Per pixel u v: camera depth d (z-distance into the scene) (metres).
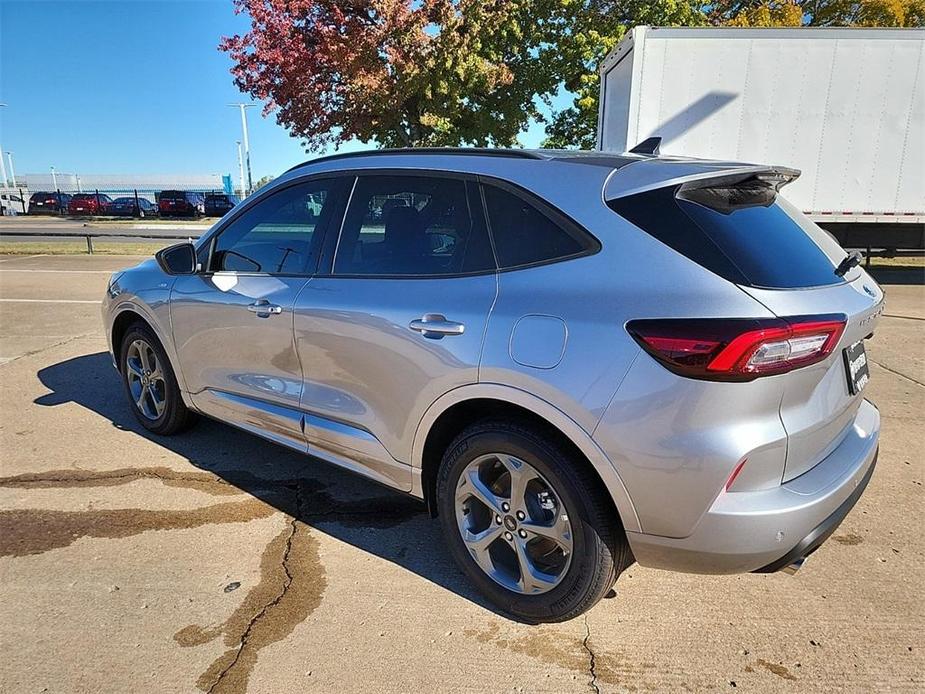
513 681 2.26
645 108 10.68
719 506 2.04
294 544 3.09
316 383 3.07
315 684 2.23
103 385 5.46
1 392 5.25
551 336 2.25
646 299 2.12
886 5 21.80
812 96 10.54
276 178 3.48
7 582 2.76
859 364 2.55
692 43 10.41
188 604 2.64
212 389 3.70
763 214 2.48
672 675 2.29
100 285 10.90
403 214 2.84
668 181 2.28
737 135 10.73
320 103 18.19
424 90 17.66
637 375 2.08
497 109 20.22
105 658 2.34
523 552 2.48
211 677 2.26
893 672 2.30
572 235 2.35
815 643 2.45
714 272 2.09
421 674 2.29
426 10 17.09
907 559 3.00
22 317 8.21
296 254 3.23
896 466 3.95
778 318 2.00
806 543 2.14
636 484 2.12
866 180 10.79
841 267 2.49
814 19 24.44
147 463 3.93
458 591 2.76
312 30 17.39
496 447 2.45
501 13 17.92
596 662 2.35
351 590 2.75
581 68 19.70
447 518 2.67
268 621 2.55
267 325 3.22
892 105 10.48
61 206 43.78
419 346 2.57
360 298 2.82
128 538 3.11
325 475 3.82
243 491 3.61
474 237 2.60
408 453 2.73
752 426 2.02
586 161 2.54
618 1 19.70
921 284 11.88
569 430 2.20
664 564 2.22
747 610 2.65
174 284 3.85
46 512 3.34
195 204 40.81
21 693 2.18
